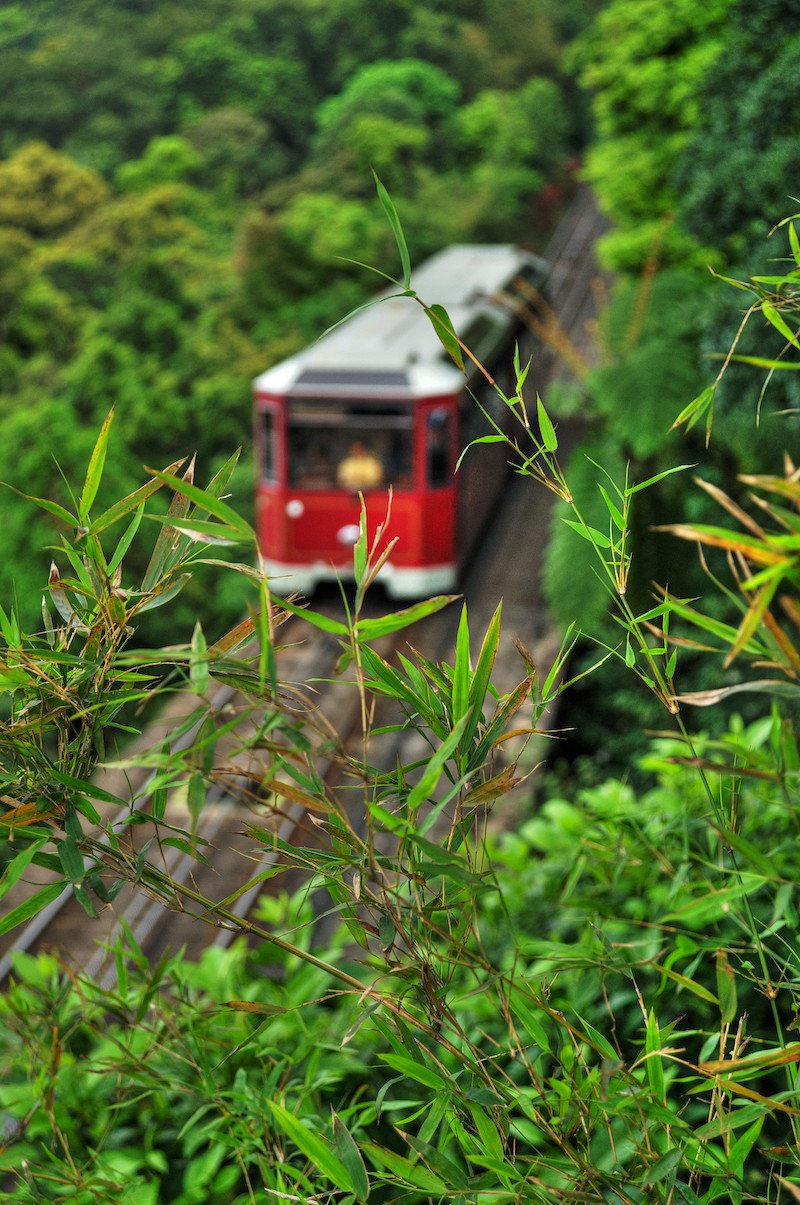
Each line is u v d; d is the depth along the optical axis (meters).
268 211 60.84
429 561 16.94
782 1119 3.26
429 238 51.44
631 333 15.12
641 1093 1.82
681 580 13.41
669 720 14.41
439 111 70.81
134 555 28.38
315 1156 1.62
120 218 52.31
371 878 1.55
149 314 40.72
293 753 1.45
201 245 52.22
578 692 16.19
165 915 10.10
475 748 1.70
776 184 12.94
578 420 23.23
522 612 18.36
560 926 4.14
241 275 45.16
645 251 22.72
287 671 15.74
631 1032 3.40
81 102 74.00
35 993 3.17
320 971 3.30
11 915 1.57
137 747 11.99
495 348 20.75
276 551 17.05
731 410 11.55
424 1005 1.76
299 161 73.44
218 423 38.88
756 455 11.73
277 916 4.05
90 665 1.58
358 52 78.44
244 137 69.25
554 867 4.34
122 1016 2.79
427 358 17.36
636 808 4.26
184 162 65.94
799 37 13.94
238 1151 2.50
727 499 1.33
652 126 23.64
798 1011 1.91
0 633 1.63
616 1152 1.95
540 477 1.79
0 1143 2.63
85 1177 2.60
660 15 22.75
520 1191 1.72
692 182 15.95
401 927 1.60
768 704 13.38
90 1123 3.20
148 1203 2.78
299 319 44.38
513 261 27.52
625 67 23.31
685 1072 3.42
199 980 3.35
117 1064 2.77
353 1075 3.37
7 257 49.12
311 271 45.19
